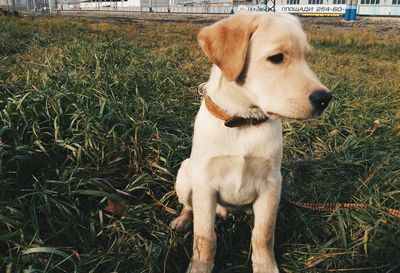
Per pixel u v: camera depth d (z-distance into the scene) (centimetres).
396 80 207
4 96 103
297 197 87
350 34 452
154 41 336
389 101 157
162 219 79
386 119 131
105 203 78
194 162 67
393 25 734
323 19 959
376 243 69
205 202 66
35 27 383
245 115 63
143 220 75
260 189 67
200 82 172
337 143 114
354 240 71
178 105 132
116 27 466
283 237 76
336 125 122
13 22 419
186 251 70
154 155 92
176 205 84
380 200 80
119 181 86
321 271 66
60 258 64
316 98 55
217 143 64
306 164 101
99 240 71
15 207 69
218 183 67
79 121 91
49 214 69
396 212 75
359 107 140
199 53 258
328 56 297
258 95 60
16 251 63
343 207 79
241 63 59
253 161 64
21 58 199
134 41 323
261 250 66
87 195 78
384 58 321
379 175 90
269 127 64
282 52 58
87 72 146
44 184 75
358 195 86
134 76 152
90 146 86
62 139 87
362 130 120
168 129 112
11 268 57
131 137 93
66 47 203
